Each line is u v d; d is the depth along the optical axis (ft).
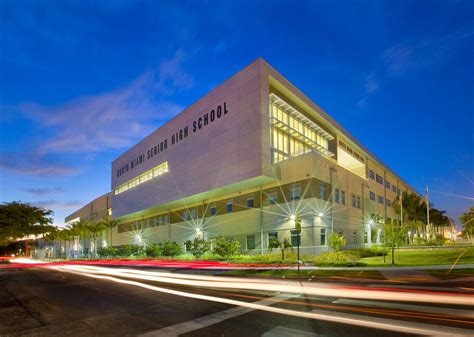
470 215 169.99
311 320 27.20
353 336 22.65
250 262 95.61
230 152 119.14
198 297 40.60
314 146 141.79
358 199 147.23
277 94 121.90
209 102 133.49
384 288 42.14
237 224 128.67
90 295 46.55
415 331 23.15
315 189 107.65
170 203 156.76
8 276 90.17
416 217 212.64
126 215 205.36
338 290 42.14
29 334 26.20
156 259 148.15
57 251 370.73
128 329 26.63
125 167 212.43
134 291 48.55
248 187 123.95
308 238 105.09
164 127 165.89
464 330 23.04
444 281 45.93
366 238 150.51
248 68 115.75
